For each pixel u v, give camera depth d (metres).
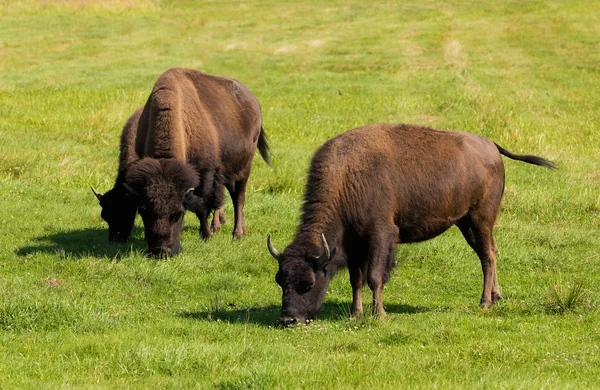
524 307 33.19
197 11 178.62
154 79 105.00
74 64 117.81
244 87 50.12
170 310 31.83
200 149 42.28
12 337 26.42
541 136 73.06
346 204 30.39
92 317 28.67
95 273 35.84
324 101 92.44
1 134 67.62
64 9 168.25
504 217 51.19
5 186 52.66
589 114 86.38
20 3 168.50
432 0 190.25
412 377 23.50
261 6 186.12
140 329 28.17
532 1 183.12
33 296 29.84
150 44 136.88
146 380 22.91
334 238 30.25
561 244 45.22
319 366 24.11
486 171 33.62
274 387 22.27
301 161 64.81
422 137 32.50
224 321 30.20
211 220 50.09
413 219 31.77
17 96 91.12
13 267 36.62
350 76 108.50
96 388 21.61
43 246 40.56
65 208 49.09
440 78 105.75
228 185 45.72
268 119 83.00
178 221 38.06
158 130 40.25
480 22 157.62
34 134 70.56
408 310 33.31
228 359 24.67
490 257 34.12
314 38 142.38
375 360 24.94
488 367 24.58
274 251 29.83
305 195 31.33
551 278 38.19
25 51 128.75
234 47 133.12
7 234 42.97
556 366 24.91
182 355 24.36
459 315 31.42
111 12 169.62
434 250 42.56
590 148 71.69
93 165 59.72
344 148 31.25
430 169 31.80
